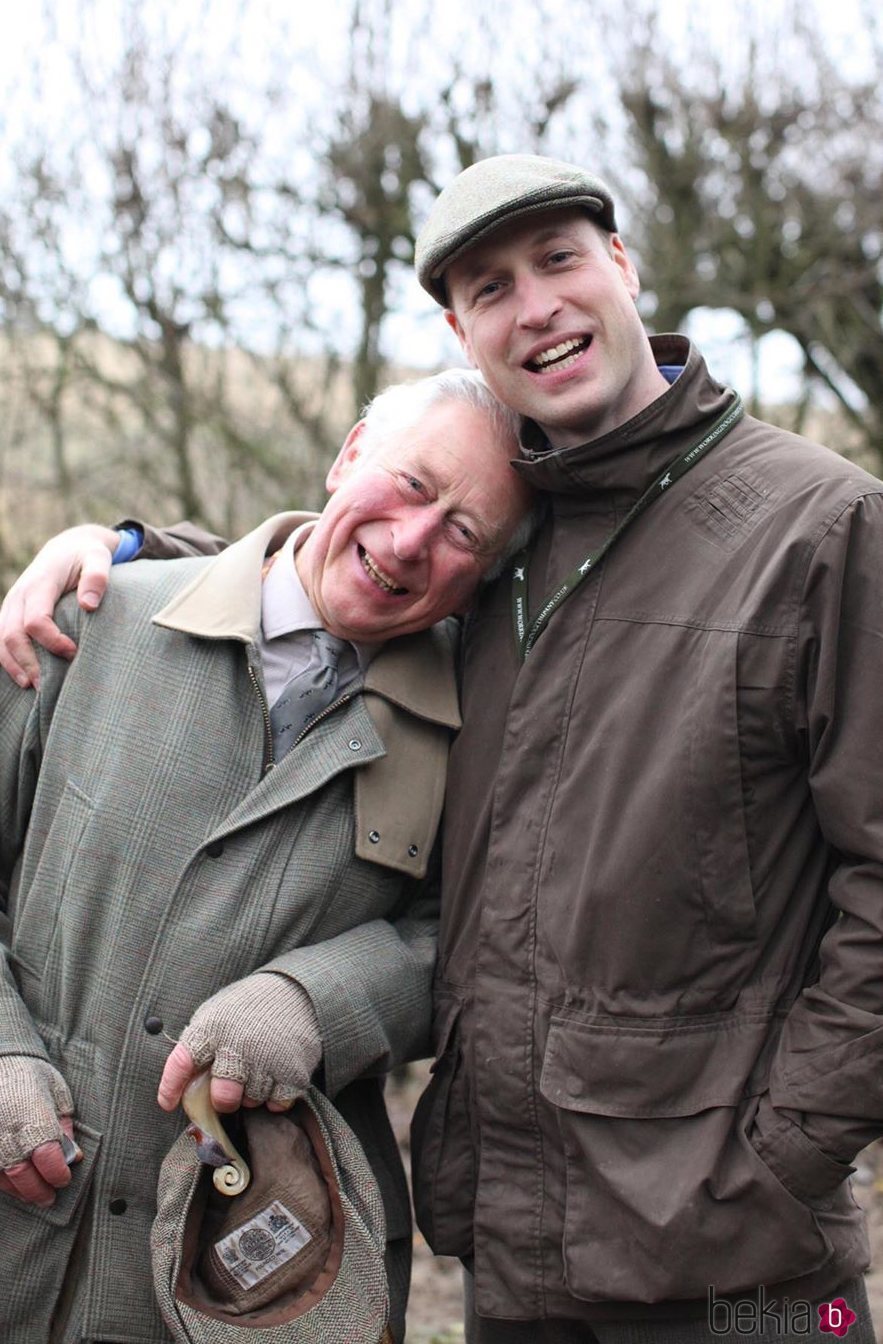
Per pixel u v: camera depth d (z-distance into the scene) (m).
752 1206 1.67
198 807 1.96
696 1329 1.76
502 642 2.00
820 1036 1.68
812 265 5.87
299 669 2.05
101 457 5.50
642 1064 1.72
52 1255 1.87
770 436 1.85
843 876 1.70
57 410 5.42
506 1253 1.82
